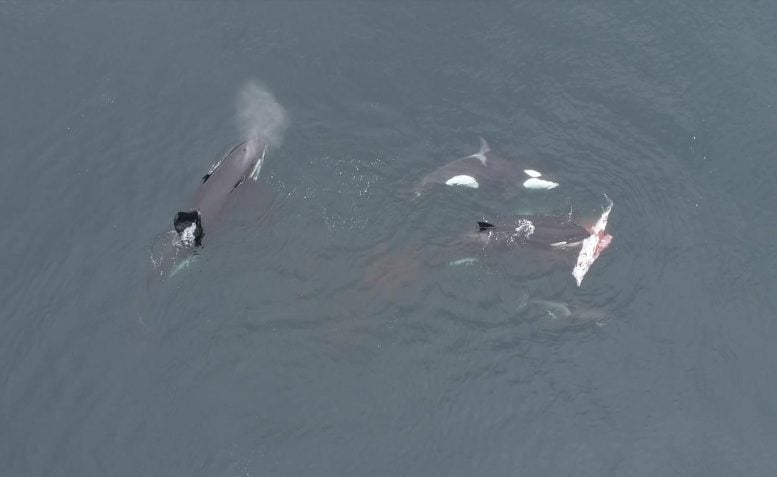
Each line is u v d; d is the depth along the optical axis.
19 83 41.72
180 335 32.31
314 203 36.41
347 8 44.94
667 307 33.38
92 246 35.16
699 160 38.72
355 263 34.41
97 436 29.94
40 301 33.56
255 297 33.25
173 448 29.66
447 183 36.84
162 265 34.16
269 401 30.77
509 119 40.09
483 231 34.66
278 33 43.81
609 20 44.75
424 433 30.16
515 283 33.59
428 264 34.25
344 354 31.80
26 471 29.14
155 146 38.88
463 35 43.94
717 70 42.56
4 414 30.50
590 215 36.25
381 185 37.22
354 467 29.34
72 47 43.25
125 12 44.88
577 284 33.56
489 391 31.06
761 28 44.56
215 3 45.12
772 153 39.19
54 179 37.75
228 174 36.34
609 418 30.62
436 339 32.22
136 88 41.41
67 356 31.94
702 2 45.22
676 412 30.88
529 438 30.11
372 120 39.91
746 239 35.91
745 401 31.28
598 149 38.94
